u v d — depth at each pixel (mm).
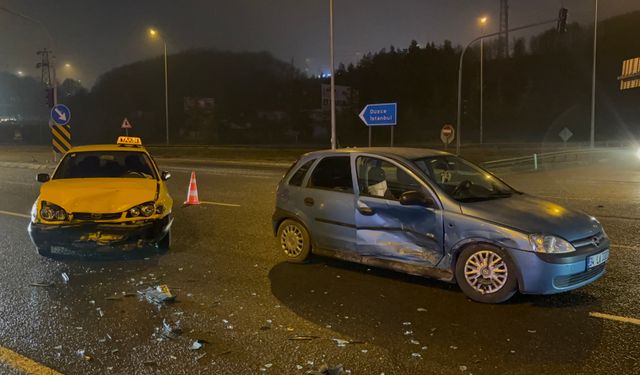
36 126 85438
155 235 6977
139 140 9156
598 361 3965
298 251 6898
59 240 6676
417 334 4508
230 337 4449
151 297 5480
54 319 4883
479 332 4539
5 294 5629
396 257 5840
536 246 4957
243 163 30781
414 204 5617
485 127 86438
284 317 4934
